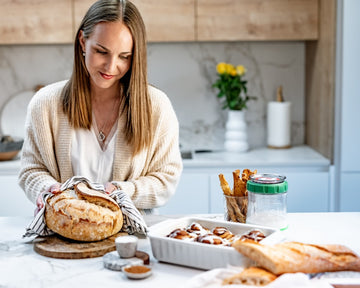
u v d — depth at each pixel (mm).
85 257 1411
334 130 2926
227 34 3008
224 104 3398
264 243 1304
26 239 1559
